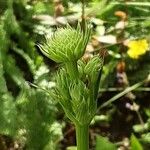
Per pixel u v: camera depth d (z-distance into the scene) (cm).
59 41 15
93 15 48
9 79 41
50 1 50
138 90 49
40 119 37
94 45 46
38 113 37
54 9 49
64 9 50
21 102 37
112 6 52
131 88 45
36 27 46
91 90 16
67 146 44
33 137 36
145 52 49
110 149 27
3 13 46
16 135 37
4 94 37
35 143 36
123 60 49
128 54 48
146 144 40
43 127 36
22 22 47
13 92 40
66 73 16
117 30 49
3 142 38
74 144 44
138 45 47
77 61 16
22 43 44
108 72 48
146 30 50
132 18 50
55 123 37
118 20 51
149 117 47
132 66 49
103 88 47
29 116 37
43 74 42
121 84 47
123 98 49
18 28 44
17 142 37
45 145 36
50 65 47
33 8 49
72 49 15
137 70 49
